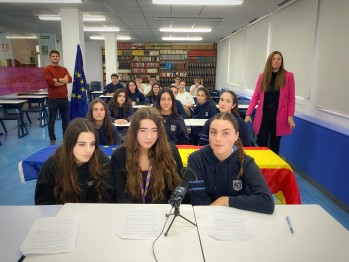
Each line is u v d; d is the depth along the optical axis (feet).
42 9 19.62
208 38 34.37
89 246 3.43
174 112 10.52
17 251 3.40
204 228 3.86
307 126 12.10
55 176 5.17
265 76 11.12
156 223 3.95
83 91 17.44
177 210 4.00
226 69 33.42
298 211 4.41
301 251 3.39
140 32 29.66
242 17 20.74
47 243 3.48
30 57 36.47
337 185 9.78
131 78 39.37
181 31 28.35
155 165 5.22
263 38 20.52
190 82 39.45
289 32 15.83
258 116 11.64
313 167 11.50
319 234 3.77
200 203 5.17
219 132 4.93
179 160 5.70
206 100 14.84
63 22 19.33
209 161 5.26
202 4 16.26
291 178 7.05
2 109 21.06
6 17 23.02
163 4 16.87
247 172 5.05
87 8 18.72
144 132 5.03
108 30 28.43
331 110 11.31
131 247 3.41
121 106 14.06
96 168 5.24
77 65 17.33
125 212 4.25
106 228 3.81
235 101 9.25
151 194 5.22
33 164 7.36
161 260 3.17
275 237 3.67
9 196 10.14
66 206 4.45
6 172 12.50
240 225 3.95
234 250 3.38
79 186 5.19
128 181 5.15
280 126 11.28
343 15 10.49
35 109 21.97
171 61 39.24
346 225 8.45
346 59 10.28
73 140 4.93
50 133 16.90
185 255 3.27
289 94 11.04
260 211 4.33
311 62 13.10
